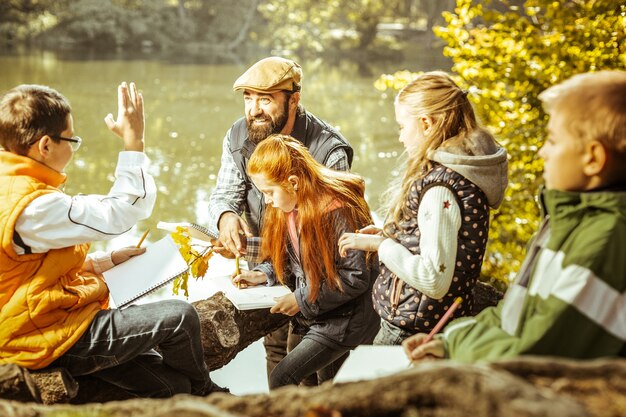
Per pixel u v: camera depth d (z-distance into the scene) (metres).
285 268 3.11
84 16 42.81
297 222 2.93
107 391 2.79
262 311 3.46
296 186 2.84
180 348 2.70
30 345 2.43
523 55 7.09
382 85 7.50
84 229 2.46
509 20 7.21
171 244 2.94
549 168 1.59
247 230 3.24
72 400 2.73
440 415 1.34
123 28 43.88
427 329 2.39
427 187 2.31
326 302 2.91
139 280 2.75
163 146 19.06
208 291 3.12
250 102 3.29
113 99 24.55
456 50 7.32
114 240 11.62
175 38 46.16
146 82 29.55
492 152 2.36
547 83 7.03
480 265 2.35
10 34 41.06
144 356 2.77
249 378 6.54
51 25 42.19
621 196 1.51
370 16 46.69
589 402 1.32
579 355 1.52
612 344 1.50
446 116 2.37
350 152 3.37
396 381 1.40
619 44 6.68
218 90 28.52
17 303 2.40
